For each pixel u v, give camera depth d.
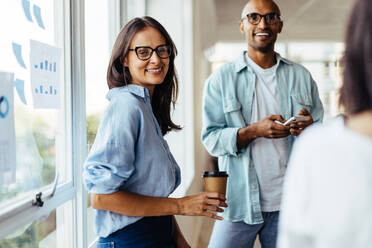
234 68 2.21
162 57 1.44
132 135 1.28
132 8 3.13
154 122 1.42
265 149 2.12
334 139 0.67
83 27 1.78
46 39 1.52
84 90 1.79
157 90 1.62
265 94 2.21
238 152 2.13
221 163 2.24
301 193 0.68
